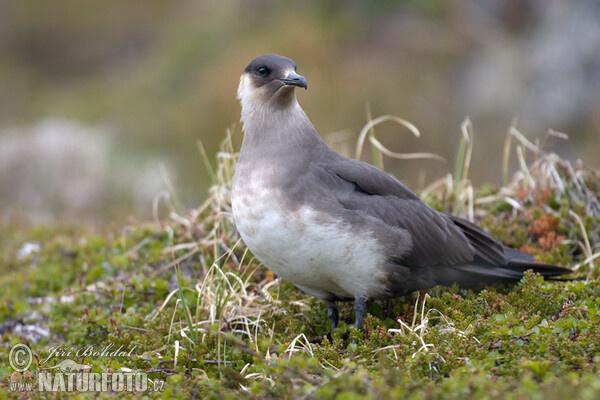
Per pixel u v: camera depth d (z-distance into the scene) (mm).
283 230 7520
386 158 19688
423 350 6691
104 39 28172
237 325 8453
